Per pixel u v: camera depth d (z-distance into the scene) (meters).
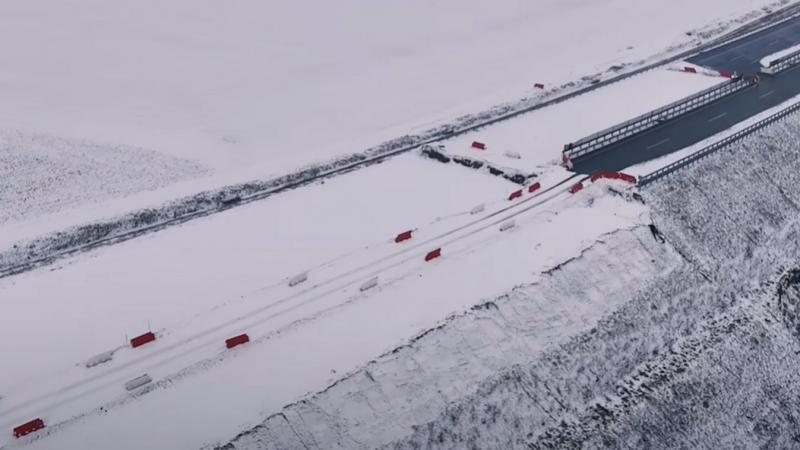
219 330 30.92
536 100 53.09
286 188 43.38
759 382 36.44
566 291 34.69
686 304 37.50
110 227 39.38
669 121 49.03
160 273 35.28
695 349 36.31
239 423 26.56
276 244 37.38
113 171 44.50
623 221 38.84
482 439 29.78
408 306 32.44
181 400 27.48
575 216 39.09
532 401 31.45
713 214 41.78
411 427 28.62
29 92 51.06
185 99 52.31
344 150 47.12
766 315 39.31
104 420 26.53
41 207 40.97
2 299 33.62
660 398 33.81
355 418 28.05
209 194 42.34
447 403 29.72
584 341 33.75
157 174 44.59
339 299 32.75
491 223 38.41
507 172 43.31
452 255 35.84
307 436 27.09
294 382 28.39
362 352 29.88
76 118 49.16
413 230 37.94
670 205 40.88
